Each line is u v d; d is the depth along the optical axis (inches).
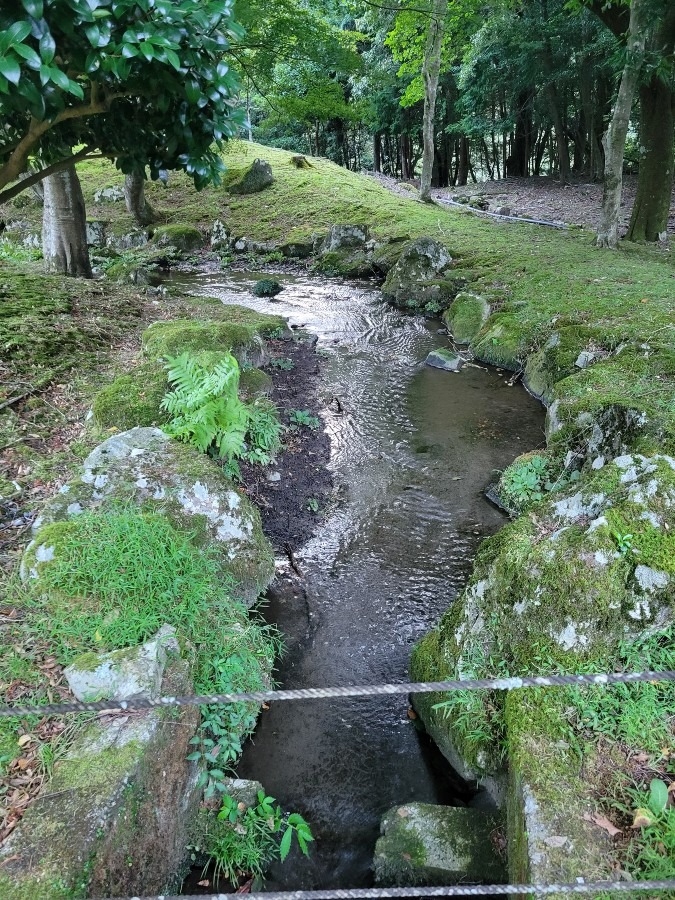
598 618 98.4
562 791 79.9
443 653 122.0
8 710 66.8
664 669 92.7
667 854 71.4
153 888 82.0
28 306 257.8
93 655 95.4
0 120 118.8
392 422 249.8
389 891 62.6
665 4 365.7
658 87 429.1
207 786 101.0
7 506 139.6
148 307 317.1
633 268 367.6
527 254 430.9
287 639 144.1
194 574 124.0
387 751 118.8
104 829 72.2
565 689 93.5
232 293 455.5
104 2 81.8
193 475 148.9
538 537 117.0
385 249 502.6
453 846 93.5
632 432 169.0
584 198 715.4
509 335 302.2
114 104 116.5
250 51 431.5
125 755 80.3
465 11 600.7
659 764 82.8
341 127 1171.9
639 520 105.0
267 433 211.2
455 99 936.9
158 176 130.1
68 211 390.9
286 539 176.9
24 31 72.4
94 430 177.3
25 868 66.8
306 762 116.0
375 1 618.5
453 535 181.6
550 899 67.8
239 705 112.9
